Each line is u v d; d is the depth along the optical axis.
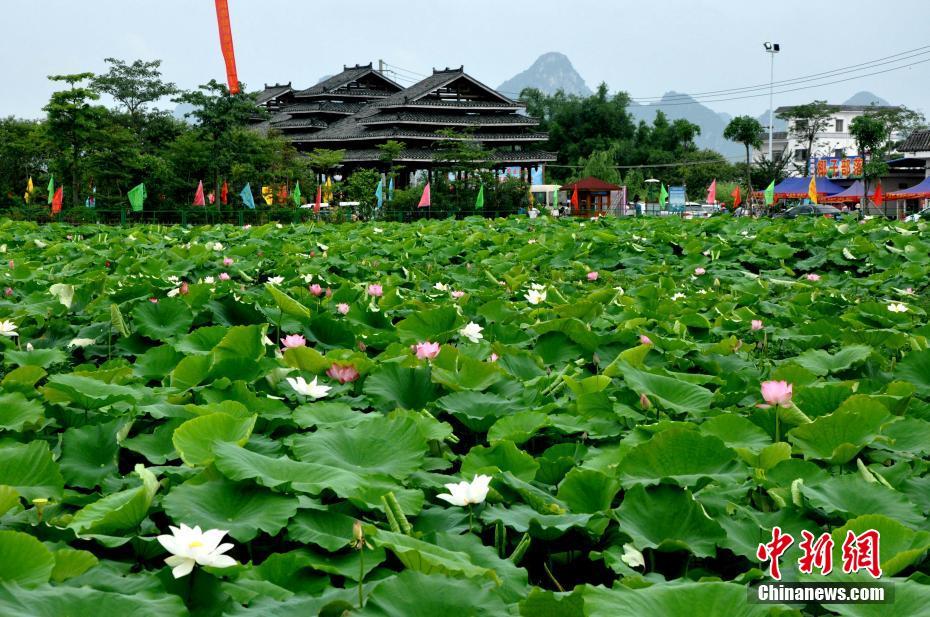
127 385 5.41
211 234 20.45
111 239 19.44
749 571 3.13
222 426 4.02
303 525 3.33
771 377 5.98
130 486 3.90
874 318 8.20
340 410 4.73
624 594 2.59
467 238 18.55
